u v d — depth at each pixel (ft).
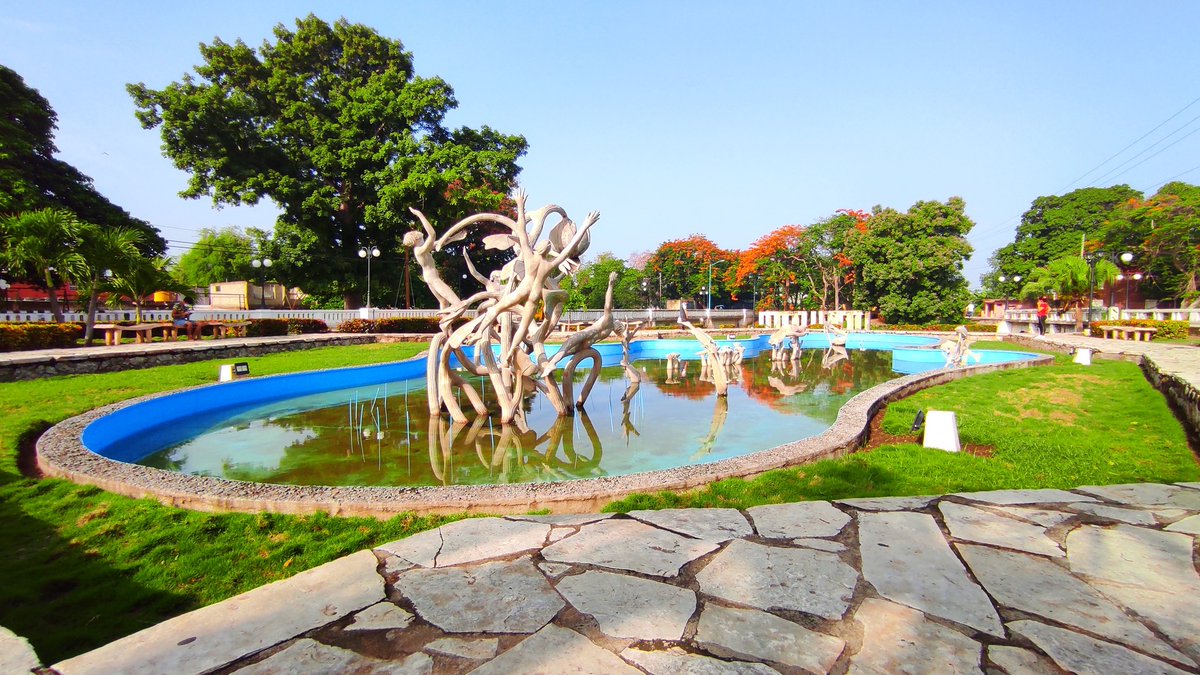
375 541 12.37
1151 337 67.87
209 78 86.28
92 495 15.20
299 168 88.28
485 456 23.07
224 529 13.17
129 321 64.18
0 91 66.69
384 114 87.30
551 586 8.88
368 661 7.02
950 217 110.32
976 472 16.48
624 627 7.68
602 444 24.91
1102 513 11.68
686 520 11.65
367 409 32.73
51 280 51.01
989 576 9.03
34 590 10.65
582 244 29.63
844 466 16.87
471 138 99.35
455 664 6.91
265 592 8.86
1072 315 106.22
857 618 7.84
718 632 7.54
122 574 11.26
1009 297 160.97
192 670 6.88
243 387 34.14
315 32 90.68
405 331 78.84
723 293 184.96
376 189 87.20
